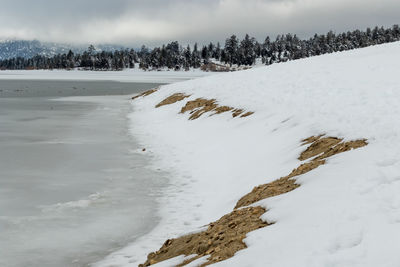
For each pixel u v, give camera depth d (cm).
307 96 1923
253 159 1423
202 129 2133
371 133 1099
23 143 2017
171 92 3728
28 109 3569
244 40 19675
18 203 1139
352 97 1630
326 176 851
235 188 1205
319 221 643
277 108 1917
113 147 1942
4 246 864
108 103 4203
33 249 852
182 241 810
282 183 973
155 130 2414
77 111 3450
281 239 620
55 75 14912
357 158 909
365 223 600
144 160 1684
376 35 19175
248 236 671
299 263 538
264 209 798
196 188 1294
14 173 1457
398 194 670
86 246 872
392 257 505
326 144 1205
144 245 877
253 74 3278
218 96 2702
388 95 1495
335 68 2631
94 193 1242
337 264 518
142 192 1255
